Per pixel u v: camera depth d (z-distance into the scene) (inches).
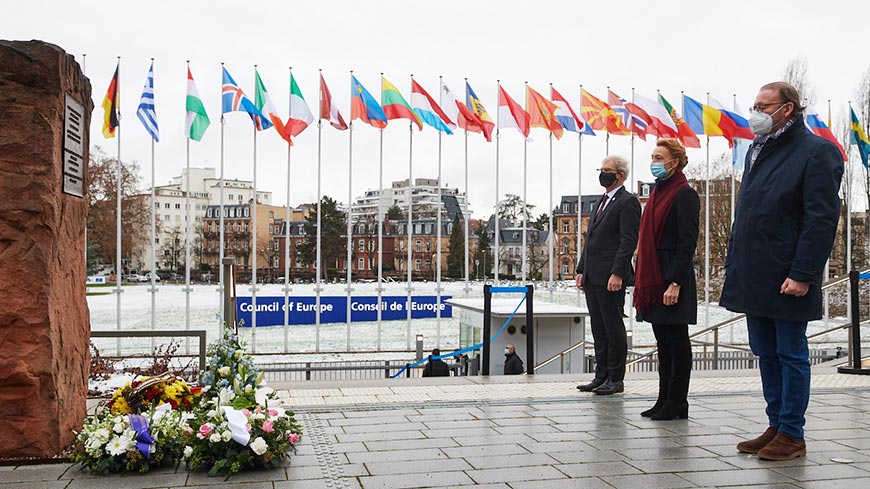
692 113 950.4
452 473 203.9
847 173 1035.9
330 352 882.8
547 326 684.7
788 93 220.2
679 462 215.3
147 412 222.7
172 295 2261.3
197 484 193.3
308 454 223.6
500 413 286.5
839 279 401.7
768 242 219.6
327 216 3442.4
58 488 188.2
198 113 830.5
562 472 204.8
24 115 202.4
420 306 1366.9
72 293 220.8
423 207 4003.4
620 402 310.3
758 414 285.4
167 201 5049.2
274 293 2027.6
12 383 204.2
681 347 273.9
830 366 435.8
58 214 209.2
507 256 3671.3
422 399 316.2
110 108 799.1
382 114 901.8
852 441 240.2
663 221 269.9
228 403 222.5
